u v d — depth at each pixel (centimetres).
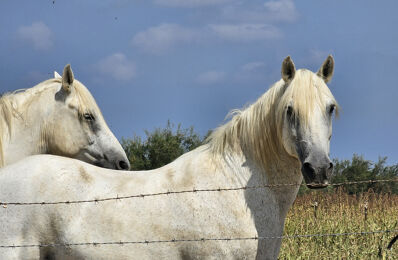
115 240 521
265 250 557
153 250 527
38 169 538
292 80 554
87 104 744
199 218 536
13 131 694
